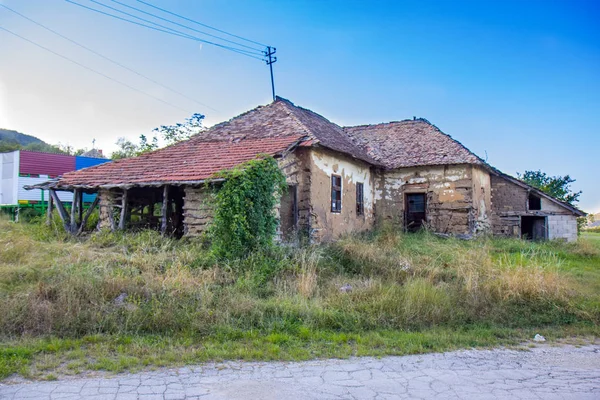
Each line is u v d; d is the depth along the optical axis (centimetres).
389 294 852
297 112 1862
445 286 949
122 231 1329
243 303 756
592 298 938
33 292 724
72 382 471
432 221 1953
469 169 1895
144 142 2856
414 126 2334
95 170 1509
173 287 799
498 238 1914
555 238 1966
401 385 490
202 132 1781
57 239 1347
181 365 539
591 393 477
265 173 1176
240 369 533
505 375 537
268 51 2262
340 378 509
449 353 630
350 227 1786
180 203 1686
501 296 901
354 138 2323
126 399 427
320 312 752
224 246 1073
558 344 700
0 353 536
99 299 715
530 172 3022
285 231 1476
